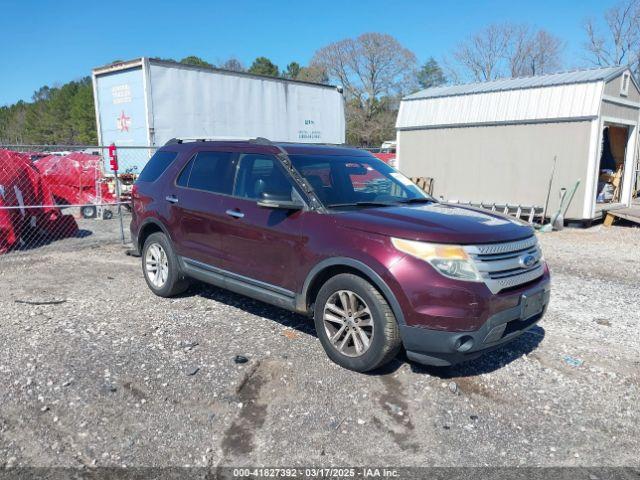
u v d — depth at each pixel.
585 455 3.09
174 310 5.40
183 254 5.39
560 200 12.12
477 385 3.88
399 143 15.13
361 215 4.03
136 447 3.05
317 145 5.21
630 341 4.82
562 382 3.96
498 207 13.19
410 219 3.90
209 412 3.43
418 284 3.54
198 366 4.05
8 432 3.17
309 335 4.73
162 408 3.46
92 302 5.68
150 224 5.84
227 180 4.97
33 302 5.66
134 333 4.72
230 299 5.80
